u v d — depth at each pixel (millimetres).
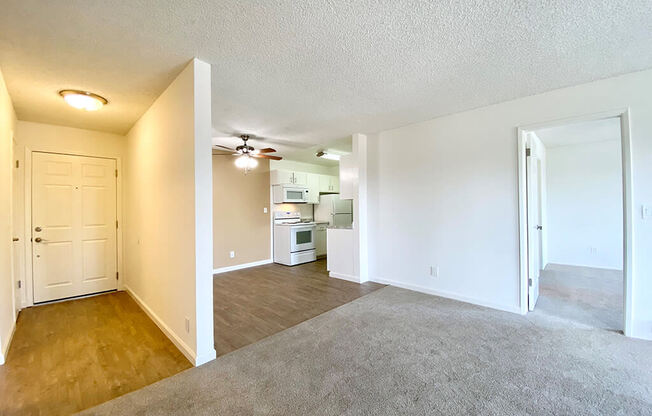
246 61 2141
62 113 3186
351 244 4582
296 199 6371
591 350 2258
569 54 2100
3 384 1924
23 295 3408
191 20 1648
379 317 3004
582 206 5246
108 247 4039
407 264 4020
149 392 1826
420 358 2184
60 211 3686
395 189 4121
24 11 1529
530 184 3172
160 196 2756
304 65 2211
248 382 1919
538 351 2256
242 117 3469
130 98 2793
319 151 5508
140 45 1902
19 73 2252
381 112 3363
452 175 3512
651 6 1563
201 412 1643
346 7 1555
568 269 5000
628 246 2455
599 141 5031
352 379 1938
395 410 1639
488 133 3207
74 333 2715
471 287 3396
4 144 2400
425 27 1752
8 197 2592
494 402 1688
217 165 5406
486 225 3256
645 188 2398
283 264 6051
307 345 2420
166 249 2635
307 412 1636
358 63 2191
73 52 1970
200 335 2146
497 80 2537
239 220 5703
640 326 2438
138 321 2994
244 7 1542
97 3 1480
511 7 1570
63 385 1911
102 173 3982
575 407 1635
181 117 2295
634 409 1609
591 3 1544
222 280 4707
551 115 2805
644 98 2391
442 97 2922
